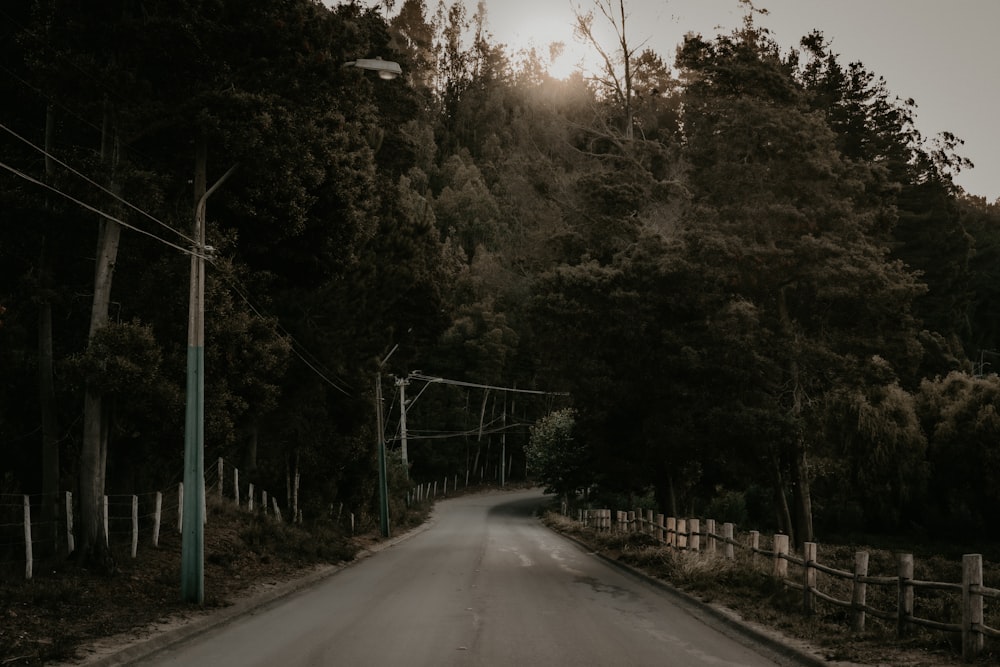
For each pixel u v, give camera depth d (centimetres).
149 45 1647
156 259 1906
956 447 4041
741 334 2417
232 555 2091
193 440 1560
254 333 1988
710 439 2539
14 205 1764
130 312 1869
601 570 2342
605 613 1420
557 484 5891
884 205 2739
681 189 3653
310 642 1127
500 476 11075
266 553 2314
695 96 2786
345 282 3047
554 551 3186
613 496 5944
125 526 2041
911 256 5725
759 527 4862
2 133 1847
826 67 6134
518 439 10794
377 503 4838
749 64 2664
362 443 3891
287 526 2884
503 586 1875
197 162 1852
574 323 2788
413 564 2584
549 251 3822
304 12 1847
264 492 3020
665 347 2645
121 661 1019
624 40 4962
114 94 1673
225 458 3083
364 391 3516
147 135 1830
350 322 3177
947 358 5050
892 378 2466
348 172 2152
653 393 2759
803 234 2508
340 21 1931
